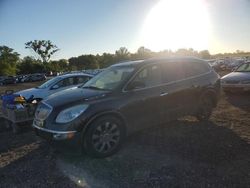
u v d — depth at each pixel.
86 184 4.04
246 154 4.86
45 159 5.04
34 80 55.31
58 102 5.01
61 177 4.29
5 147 5.91
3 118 8.05
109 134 5.05
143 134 6.14
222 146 5.27
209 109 7.04
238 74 11.52
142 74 5.71
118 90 5.30
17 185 4.10
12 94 7.70
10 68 97.25
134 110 5.39
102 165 4.66
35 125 5.24
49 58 97.81
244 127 6.48
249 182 3.89
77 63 109.31
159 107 5.81
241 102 9.70
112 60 94.31
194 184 3.90
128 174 4.29
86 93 5.28
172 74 6.22
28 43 94.81
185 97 6.33
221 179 4.00
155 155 4.98
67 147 4.75
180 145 5.41
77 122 4.71
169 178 4.10
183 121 7.08
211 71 7.17
